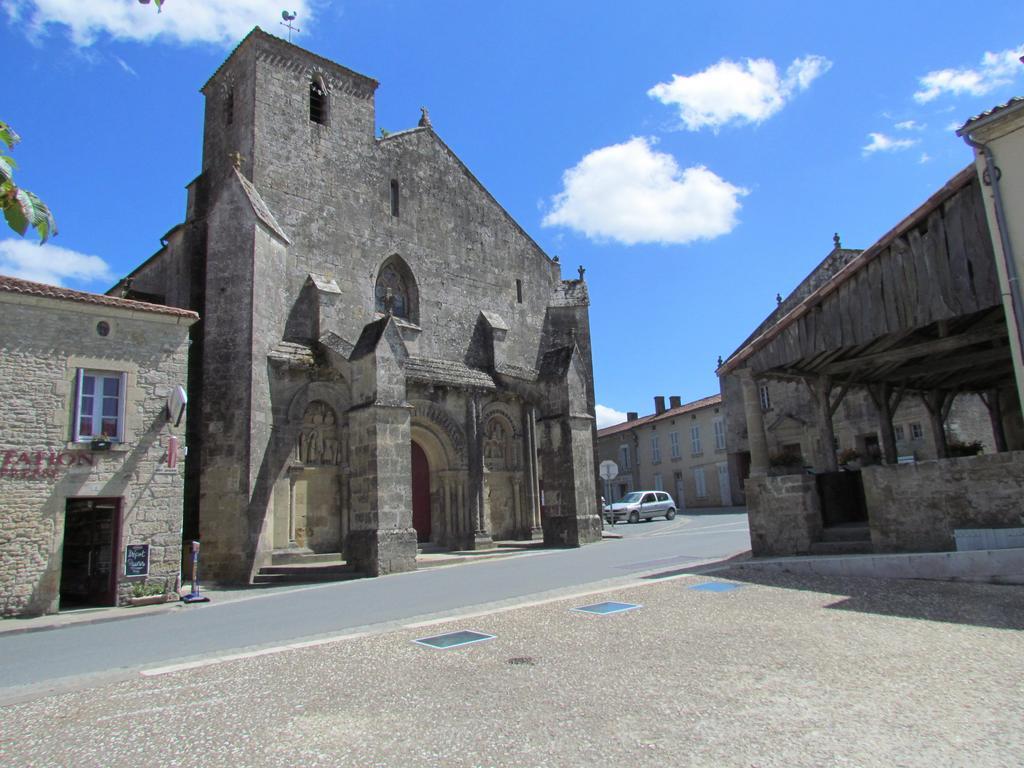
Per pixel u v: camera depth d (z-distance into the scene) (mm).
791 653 6977
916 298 11961
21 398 13695
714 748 4582
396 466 17969
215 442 18016
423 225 25672
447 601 11594
